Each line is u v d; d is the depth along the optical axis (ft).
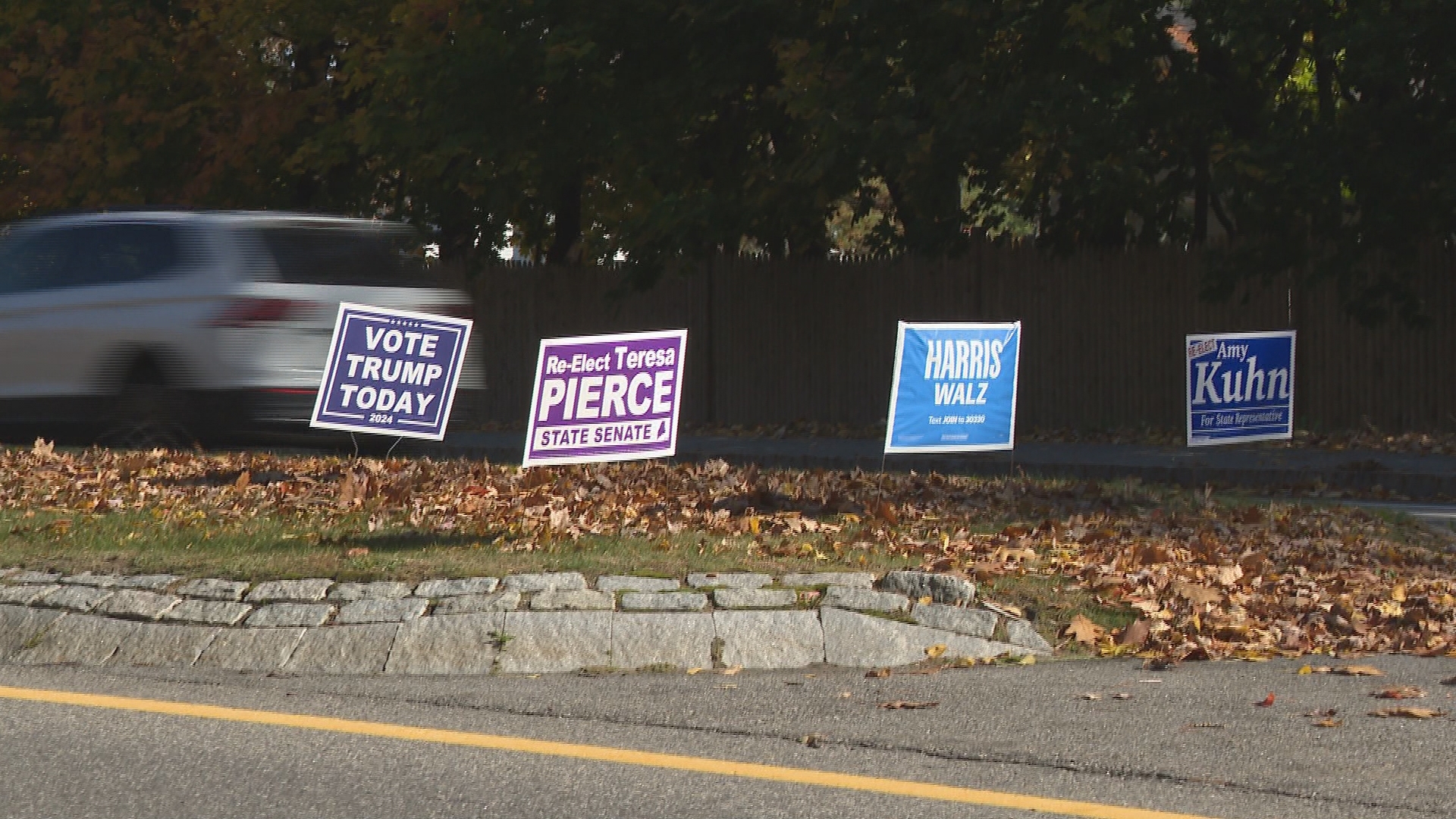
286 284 43.52
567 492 36.55
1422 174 61.67
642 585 23.98
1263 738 18.83
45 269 47.01
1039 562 27.73
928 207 68.74
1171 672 22.12
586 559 26.05
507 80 74.02
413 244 46.70
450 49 74.08
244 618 23.27
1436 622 25.32
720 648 22.57
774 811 16.52
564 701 20.68
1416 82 62.59
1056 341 73.20
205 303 43.62
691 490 37.06
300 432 43.45
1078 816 16.33
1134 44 65.21
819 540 29.27
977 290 74.79
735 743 18.88
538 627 22.68
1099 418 72.43
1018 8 64.03
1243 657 23.08
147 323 44.45
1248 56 64.44
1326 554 31.32
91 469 39.75
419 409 31.24
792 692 21.02
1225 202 65.57
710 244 73.41
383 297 44.98
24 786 17.35
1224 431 41.65
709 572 24.94
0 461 41.22
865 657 22.62
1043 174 69.46
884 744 18.75
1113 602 24.95
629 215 91.45
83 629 23.26
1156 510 35.88
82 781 17.56
